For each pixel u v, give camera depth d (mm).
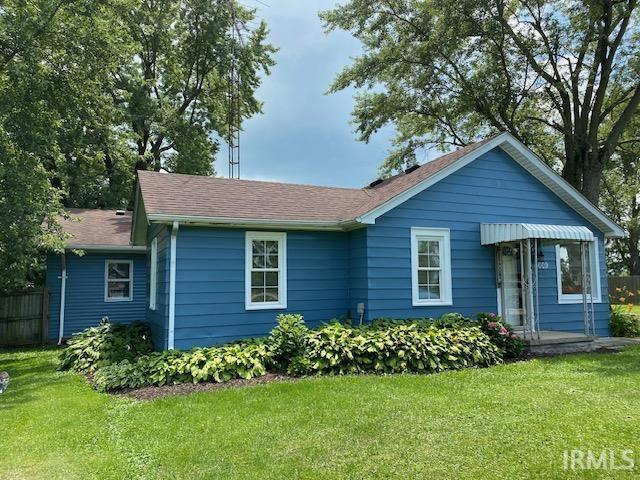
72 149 18312
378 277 10094
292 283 10258
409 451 4219
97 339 10125
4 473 4012
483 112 20219
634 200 35406
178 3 24156
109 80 17875
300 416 5336
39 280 15680
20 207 10352
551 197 12156
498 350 8914
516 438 4453
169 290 8961
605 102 20531
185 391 6816
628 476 3598
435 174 10562
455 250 10930
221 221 9195
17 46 11484
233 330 9508
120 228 16016
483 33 17906
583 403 5602
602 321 12516
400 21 20031
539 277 11922
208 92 27000
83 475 3963
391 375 7578
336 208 11414
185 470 3975
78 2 12281
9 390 7363
